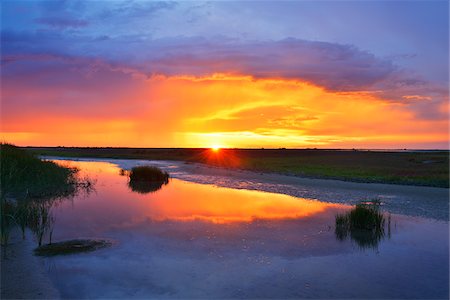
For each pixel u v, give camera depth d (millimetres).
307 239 10438
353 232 11312
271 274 7723
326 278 7543
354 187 22641
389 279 7504
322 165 44156
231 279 7398
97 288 6785
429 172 32062
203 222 12344
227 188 22453
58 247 9102
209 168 40469
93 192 19922
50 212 13734
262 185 24016
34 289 6625
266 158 67750
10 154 19578
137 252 8938
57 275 7348
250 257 8773
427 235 11094
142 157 74125
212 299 6477
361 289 7008
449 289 7012
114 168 41031
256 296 6633
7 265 7707
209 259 8562
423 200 17734
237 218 13109
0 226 9406
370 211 11852
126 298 6422
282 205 16062
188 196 18656
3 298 6184
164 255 8758
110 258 8445
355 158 64375
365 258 8852
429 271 7988
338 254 9141
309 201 17312
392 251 9430
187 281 7242
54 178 19969
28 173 18578
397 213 14617
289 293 6785
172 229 11281
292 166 42312
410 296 6695
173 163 52812
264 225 12047
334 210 14945
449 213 14609
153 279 7289
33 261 8062
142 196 18516
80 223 11898
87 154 87562
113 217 12945
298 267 8172
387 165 43125
